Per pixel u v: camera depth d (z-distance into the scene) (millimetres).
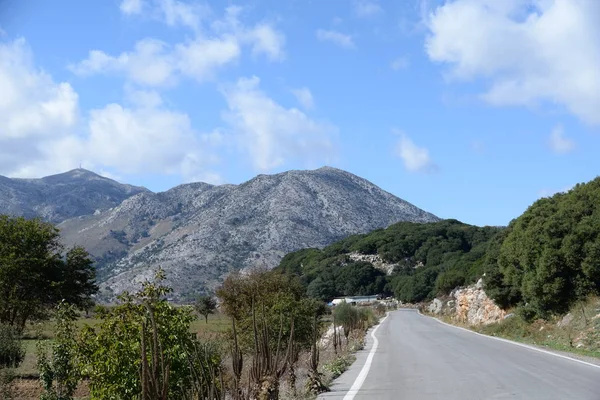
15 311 35906
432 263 135375
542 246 30344
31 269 35969
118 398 9922
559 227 29672
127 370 9969
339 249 154625
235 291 38562
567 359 17922
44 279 36750
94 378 10273
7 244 36500
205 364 10055
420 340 30141
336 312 41281
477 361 18312
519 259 32781
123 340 10211
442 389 12555
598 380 13148
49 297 38062
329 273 127312
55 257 38594
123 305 10664
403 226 166000
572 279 28781
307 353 22625
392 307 113125
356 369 17906
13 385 19719
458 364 17672
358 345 26469
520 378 13789
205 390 9172
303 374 14992
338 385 14320
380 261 144250
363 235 165375
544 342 25141
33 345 31078
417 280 120750
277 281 38094
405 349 24703
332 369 17281
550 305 29781
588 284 28078
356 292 127062
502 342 26797
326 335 32625
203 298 74562
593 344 21328
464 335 34031
